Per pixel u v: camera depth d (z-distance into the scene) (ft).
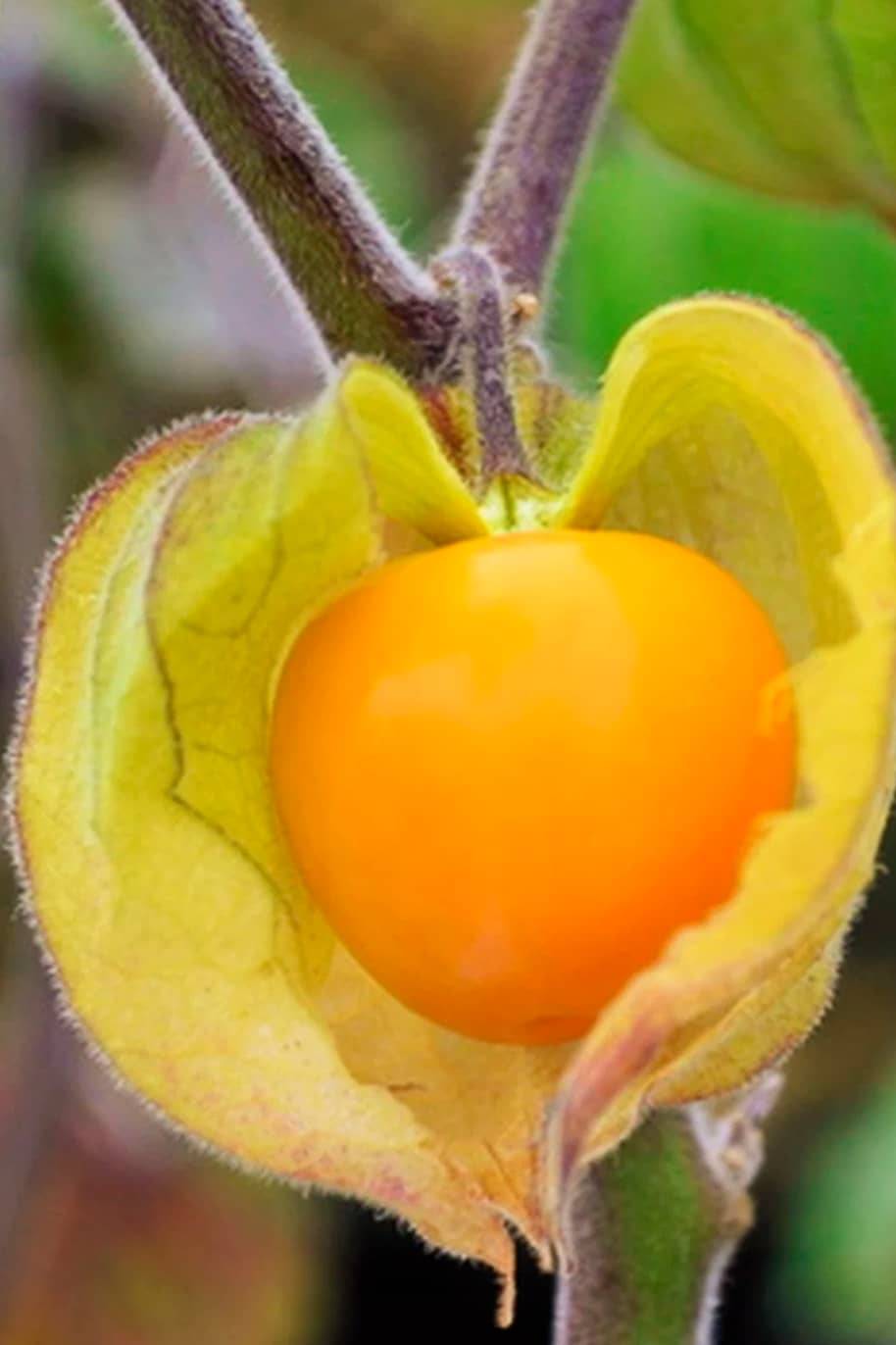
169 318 1.37
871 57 0.88
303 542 0.74
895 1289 1.32
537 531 0.74
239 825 0.74
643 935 0.72
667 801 0.72
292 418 0.73
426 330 0.77
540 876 0.72
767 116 0.89
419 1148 0.74
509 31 1.43
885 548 0.71
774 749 0.72
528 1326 1.47
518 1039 0.73
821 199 0.90
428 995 0.73
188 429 0.75
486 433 0.76
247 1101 0.74
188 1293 1.40
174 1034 0.74
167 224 1.38
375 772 0.72
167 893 0.74
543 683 0.72
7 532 1.32
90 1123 1.35
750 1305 1.42
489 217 0.79
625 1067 0.70
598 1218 0.82
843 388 0.72
